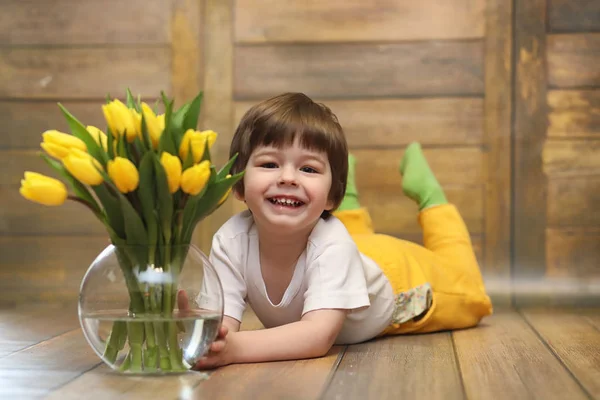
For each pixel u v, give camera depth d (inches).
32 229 105.5
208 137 45.1
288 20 104.2
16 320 81.3
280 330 53.2
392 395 42.9
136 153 44.1
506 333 70.7
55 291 104.8
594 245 100.4
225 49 104.7
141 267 44.6
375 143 103.0
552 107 101.1
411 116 102.6
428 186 84.8
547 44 101.2
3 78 106.2
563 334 69.9
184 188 43.1
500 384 46.3
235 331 56.6
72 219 105.3
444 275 73.2
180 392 42.7
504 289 100.8
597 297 99.7
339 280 55.4
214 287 46.3
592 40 101.0
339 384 45.7
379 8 103.1
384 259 67.6
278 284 58.9
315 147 55.0
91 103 105.9
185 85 105.0
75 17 105.8
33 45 106.2
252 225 59.5
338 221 60.1
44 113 106.2
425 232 83.3
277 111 55.4
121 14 105.5
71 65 105.9
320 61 103.9
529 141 101.1
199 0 104.7
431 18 102.6
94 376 47.6
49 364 52.6
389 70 103.0
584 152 100.7
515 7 101.4
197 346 45.4
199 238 103.8
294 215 54.4
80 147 43.2
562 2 101.1
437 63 102.4
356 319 60.8
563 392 44.1
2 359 55.0
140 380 45.9
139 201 43.9
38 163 106.0
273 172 54.6
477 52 102.0
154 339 45.1
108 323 44.9
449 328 72.6
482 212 101.6
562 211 101.0
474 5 102.0
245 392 42.9
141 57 105.4
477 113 101.9
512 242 101.1
